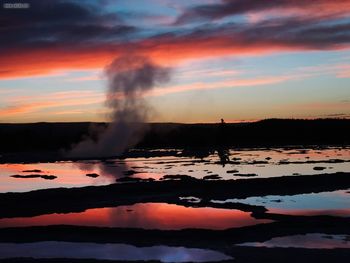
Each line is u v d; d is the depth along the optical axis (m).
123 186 24.81
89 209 19.31
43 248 13.27
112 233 14.81
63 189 23.86
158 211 18.66
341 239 13.91
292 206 19.53
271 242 13.65
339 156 47.38
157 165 38.78
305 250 12.49
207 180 27.16
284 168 35.47
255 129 82.12
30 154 53.34
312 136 79.31
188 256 12.27
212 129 77.81
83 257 12.31
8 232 15.11
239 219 16.92
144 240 13.98
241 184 25.36
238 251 12.61
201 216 17.58
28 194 22.59
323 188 24.41
